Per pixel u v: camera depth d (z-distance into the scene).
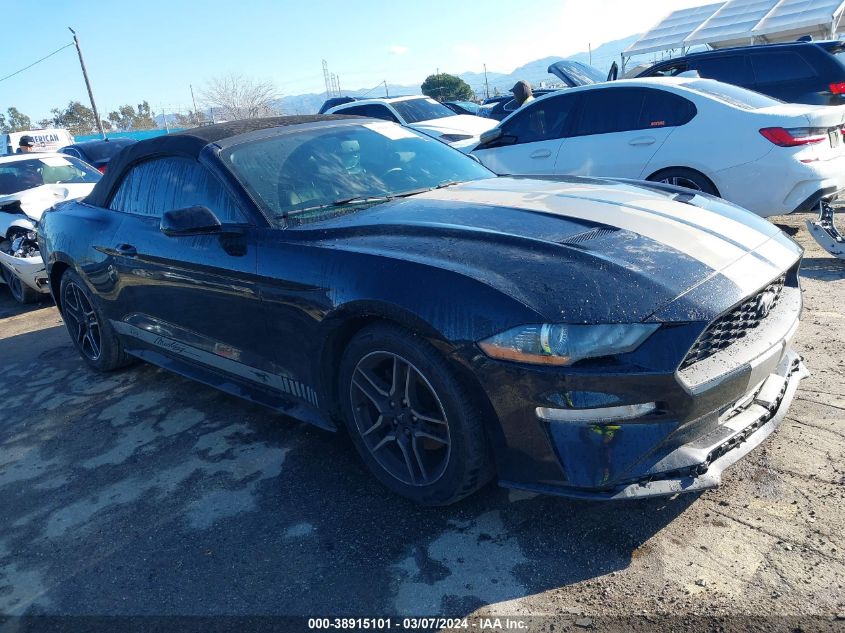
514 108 12.69
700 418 2.13
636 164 6.01
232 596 2.24
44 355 5.22
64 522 2.83
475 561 2.27
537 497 2.58
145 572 2.43
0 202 6.85
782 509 2.35
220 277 3.02
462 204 2.90
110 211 4.04
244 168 3.15
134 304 3.80
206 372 3.55
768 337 2.37
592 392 2.03
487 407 2.20
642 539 2.29
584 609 2.02
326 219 2.93
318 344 2.65
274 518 2.65
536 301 2.09
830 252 5.12
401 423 2.53
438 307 2.21
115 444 3.50
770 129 5.32
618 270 2.17
